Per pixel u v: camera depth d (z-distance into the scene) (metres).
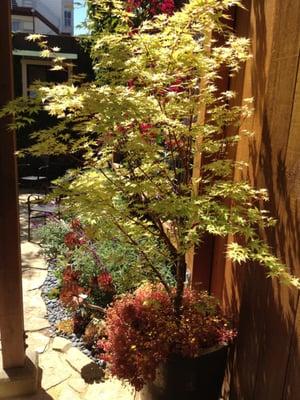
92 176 1.82
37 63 6.99
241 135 1.78
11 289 1.89
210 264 2.30
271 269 1.34
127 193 1.79
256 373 1.60
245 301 1.70
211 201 1.73
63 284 2.69
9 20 1.57
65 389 2.07
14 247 1.84
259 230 1.59
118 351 1.73
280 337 1.43
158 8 3.16
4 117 1.66
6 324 1.92
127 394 2.05
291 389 1.36
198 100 1.83
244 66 1.88
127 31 1.69
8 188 1.77
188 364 1.67
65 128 1.71
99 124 1.47
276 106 1.47
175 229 1.85
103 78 1.68
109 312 1.95
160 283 2.19
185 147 1.91
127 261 2.66
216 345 1.76
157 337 1.72
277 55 1.45
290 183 1.38
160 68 1.63
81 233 2.91
